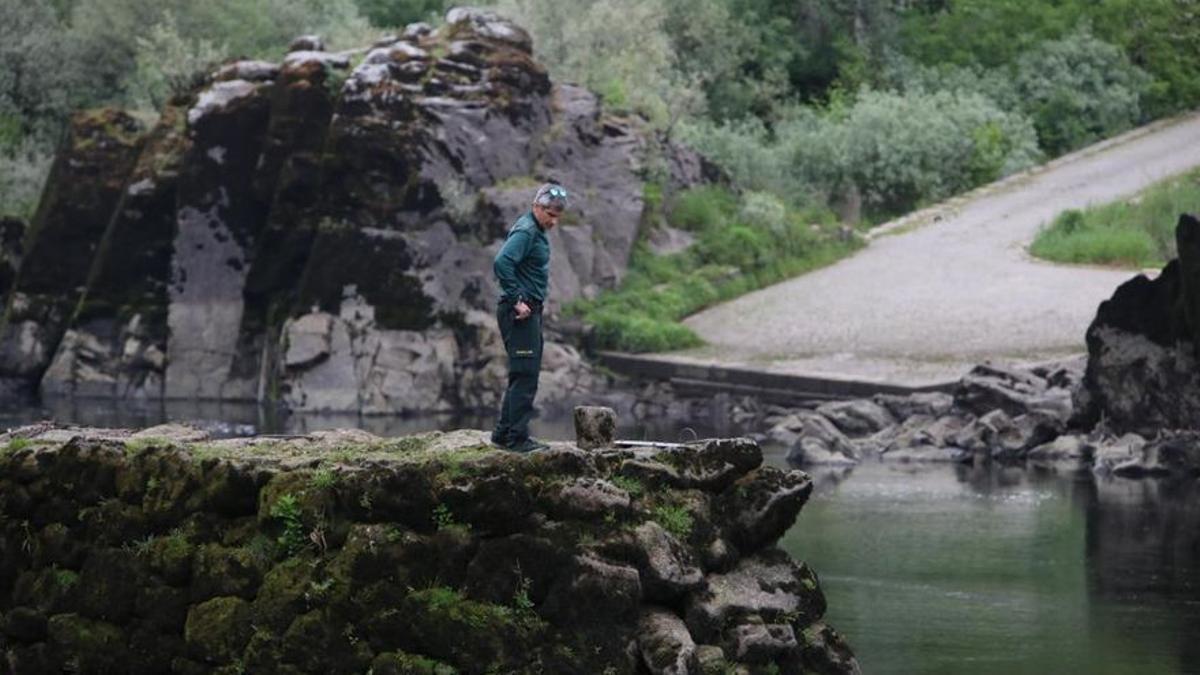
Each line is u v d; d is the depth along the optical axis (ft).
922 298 171.42
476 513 49.67
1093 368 126.82
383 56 169.58
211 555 52.31
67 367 172.65
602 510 50.11
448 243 165.99
